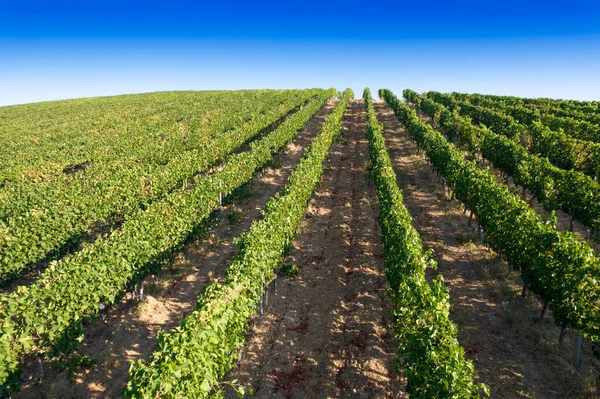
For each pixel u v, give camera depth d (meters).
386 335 12.45
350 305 14.17
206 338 8.95
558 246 11.88
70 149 38.97
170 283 16.06
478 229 19.22
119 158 33.38
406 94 81.00
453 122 37.94
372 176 27.91
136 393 7.34
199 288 15.67
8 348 9.59
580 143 26.81
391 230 14.98
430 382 7.90
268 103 69.56
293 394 10.35
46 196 21.73
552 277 11.60
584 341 11.78
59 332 11.02
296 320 13.42
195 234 19.02
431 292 10.45
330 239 19.77
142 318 13.70
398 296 11.23
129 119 60.38
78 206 19.45
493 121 40.22
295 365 11.37
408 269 12.05
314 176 23.98
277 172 32.53
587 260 11.00
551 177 20.89
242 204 25.27
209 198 20.56
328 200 25.73
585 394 9.80
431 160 28.02
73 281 11.57
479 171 20.52
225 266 17.39
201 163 29.55
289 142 40.59
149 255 14.87
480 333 12.35
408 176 29.73
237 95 87.75
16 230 15.92
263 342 12.34
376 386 10.45
